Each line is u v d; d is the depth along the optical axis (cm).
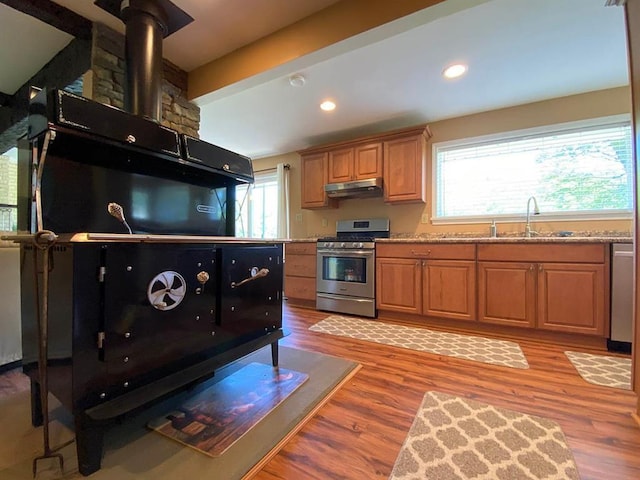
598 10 181
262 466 107
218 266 142
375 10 175
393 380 174
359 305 326
